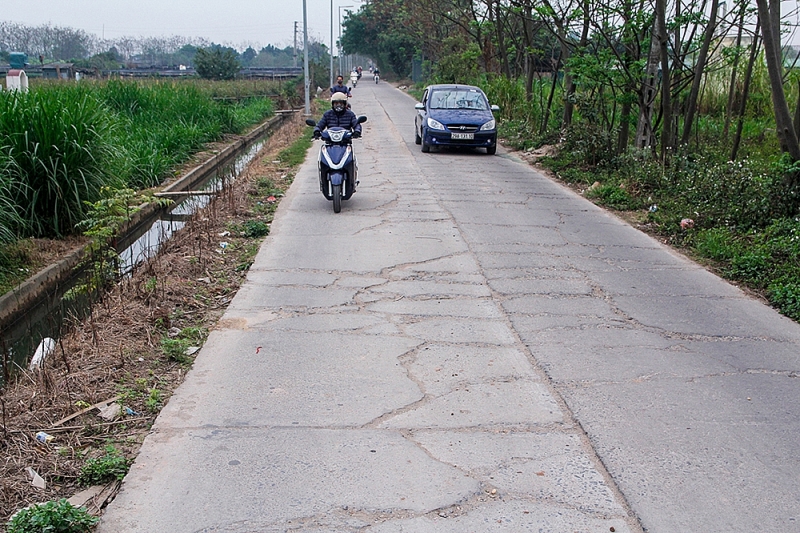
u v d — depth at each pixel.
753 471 3.78
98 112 10.42
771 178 9.14
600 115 15.84
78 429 4.10
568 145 15.03
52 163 8.87
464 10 30.95
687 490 3.59
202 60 54.69
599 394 4.63
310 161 15.70
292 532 3.21
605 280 7.21
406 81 72.69
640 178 11.62
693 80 12.62
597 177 13.11
